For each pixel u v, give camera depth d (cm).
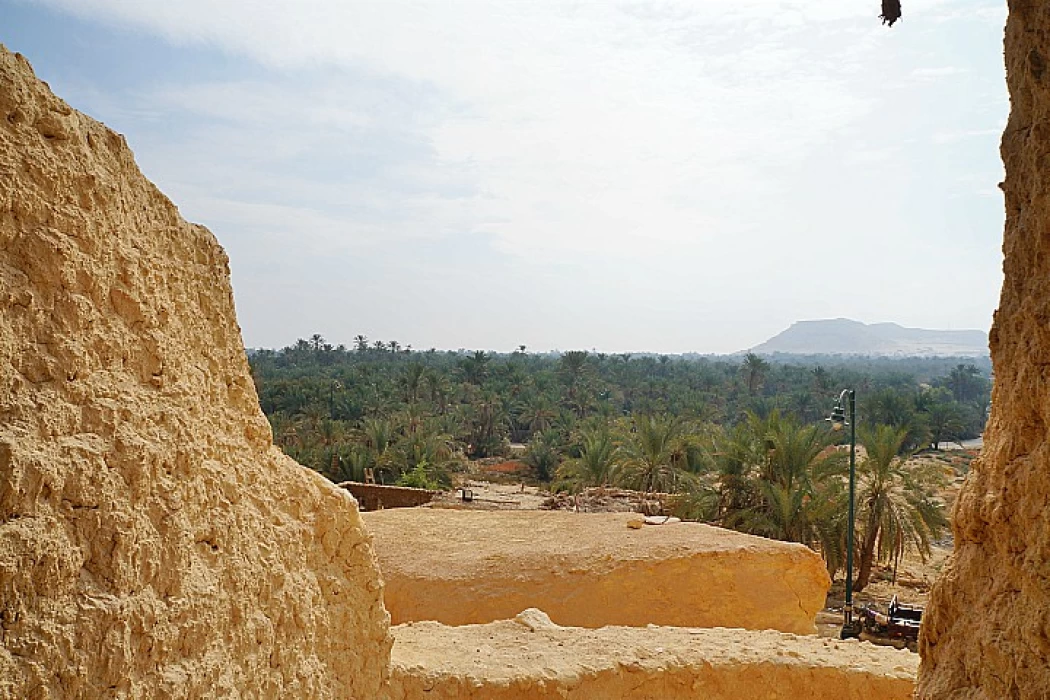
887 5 412
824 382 6309
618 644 758
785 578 1096
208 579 388
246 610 415
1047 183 321
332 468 3284
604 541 1191
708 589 1077
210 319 482
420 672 616
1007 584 322
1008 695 306
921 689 371
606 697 675
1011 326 342
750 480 1952
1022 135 343
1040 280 324
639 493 2148
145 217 431
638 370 8131
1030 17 336
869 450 1944
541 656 703
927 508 1919
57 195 351
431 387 5434
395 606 1129
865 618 1602
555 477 3234
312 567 512
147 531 347
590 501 2030
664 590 1075
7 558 282
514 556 1160
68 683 294
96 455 329
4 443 295
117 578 324
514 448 5322
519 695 637
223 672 385
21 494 296
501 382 5747
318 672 485
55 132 359
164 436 380
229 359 492
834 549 1817
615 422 4203
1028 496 309
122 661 315
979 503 347
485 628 812
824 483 1994
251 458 483
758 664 718
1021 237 338
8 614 281
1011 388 339
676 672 702
